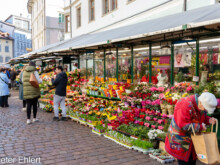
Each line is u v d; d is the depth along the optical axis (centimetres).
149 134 464
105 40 670
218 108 419
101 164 391
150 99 547
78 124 696
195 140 249
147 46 740
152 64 724
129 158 422
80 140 530
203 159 245
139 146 454
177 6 912
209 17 416
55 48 1134
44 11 3172
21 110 931
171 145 267
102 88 808
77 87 979
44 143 503
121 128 552
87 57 1151
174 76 644
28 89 670
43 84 1218
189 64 594
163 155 419
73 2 2009
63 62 1296
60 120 748
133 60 805
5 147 472
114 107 678
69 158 416
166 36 628
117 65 902
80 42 992
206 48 549
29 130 612
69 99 886
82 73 1121
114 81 862
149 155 434
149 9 1074
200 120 264
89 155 434
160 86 604
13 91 1748
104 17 1511
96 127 591
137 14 1168
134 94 593
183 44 612
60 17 3316
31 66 675
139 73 780
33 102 704
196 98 257
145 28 614
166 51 667
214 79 523
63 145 491
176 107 264
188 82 566
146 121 528
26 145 488
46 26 3183
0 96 997
